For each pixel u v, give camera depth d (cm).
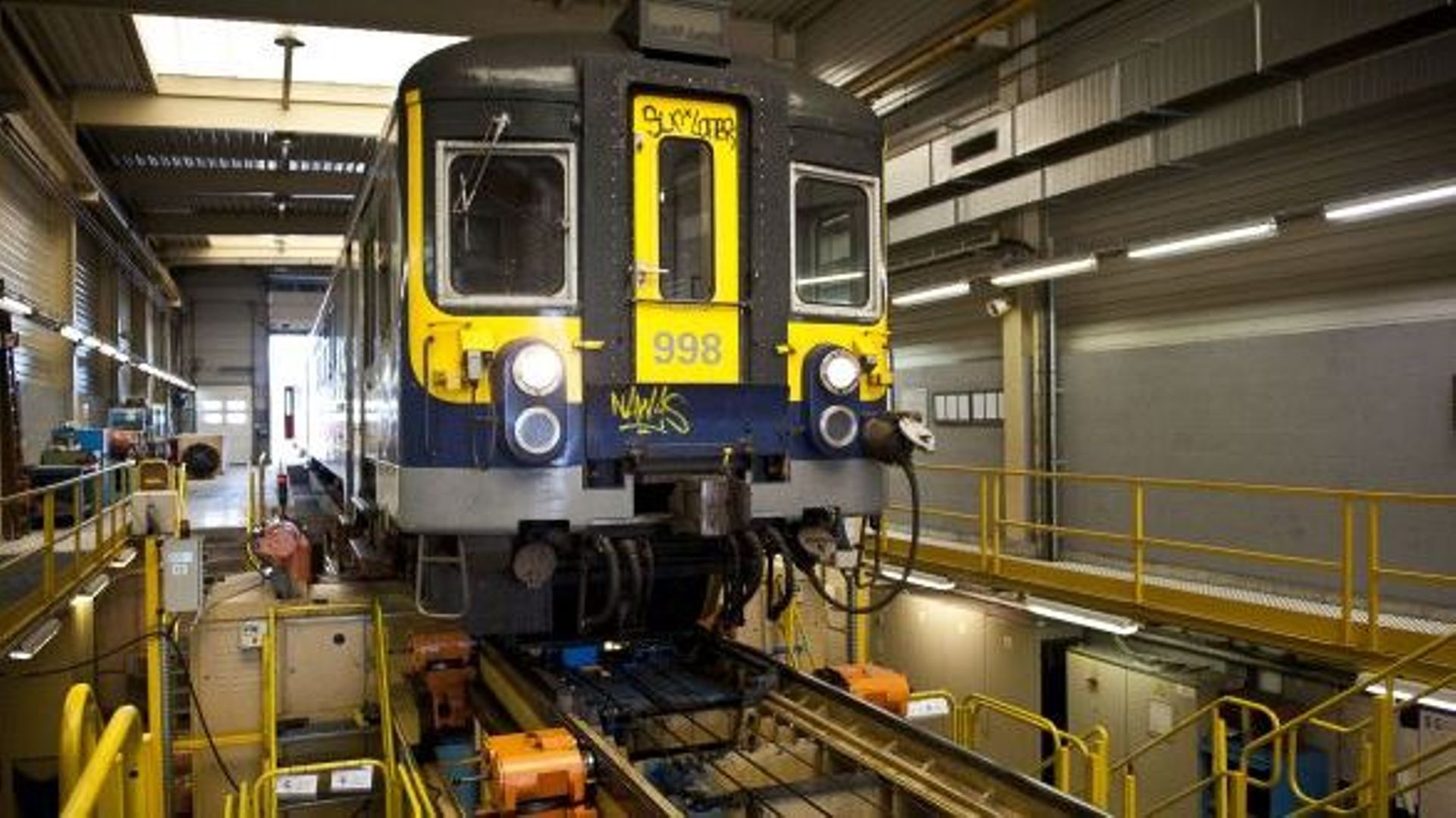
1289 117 859
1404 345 853
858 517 593
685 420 541
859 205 601
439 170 525
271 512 1470
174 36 1446
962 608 1198
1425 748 765
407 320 527
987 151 1165
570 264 528
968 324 1434
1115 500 1166
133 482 1184
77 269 1795
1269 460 977
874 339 596
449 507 512
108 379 2122
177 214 2341
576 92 530
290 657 728
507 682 589
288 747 712
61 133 1370
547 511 514
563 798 439
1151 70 943
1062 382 1241
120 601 1105
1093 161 1059
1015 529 1288
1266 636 786
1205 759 910
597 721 518
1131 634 993
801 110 575
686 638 661
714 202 553
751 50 1366
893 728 511
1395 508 862
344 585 810
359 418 789
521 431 504
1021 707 1105
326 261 2953
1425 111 818
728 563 566
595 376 525
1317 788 859
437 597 549
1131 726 984
